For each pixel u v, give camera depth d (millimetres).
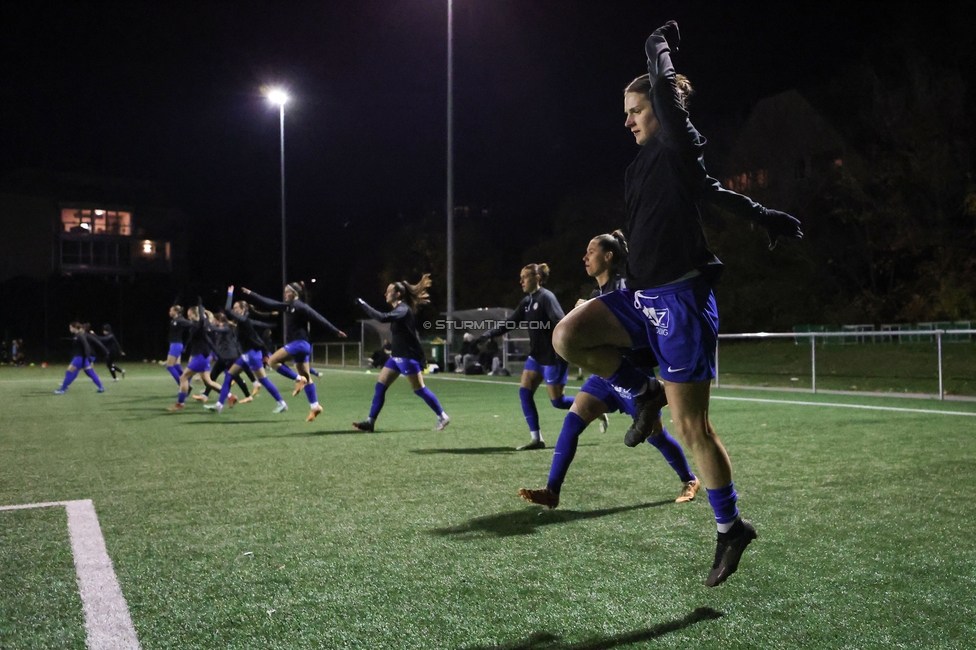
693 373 2777
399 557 3508
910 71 25734
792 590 2996
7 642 2555
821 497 4723
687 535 3857
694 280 2785
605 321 3174
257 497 4938
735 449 6781
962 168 25516
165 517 4367
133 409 12227
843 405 11164
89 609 2857
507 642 2525
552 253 37031
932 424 8648
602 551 3576
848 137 28406
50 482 5551
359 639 2559
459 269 43594
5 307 45625
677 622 2672
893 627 2611
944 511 4340
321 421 10141
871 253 28219
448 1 23391
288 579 3199
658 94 2627
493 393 15008
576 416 4316
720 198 2883
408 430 8898
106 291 47156
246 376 23016
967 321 22547
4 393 16219
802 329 26469
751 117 31531
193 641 2553
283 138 33219
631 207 2988
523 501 4746
